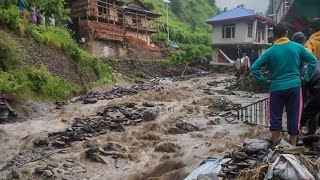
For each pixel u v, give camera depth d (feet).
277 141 19.06
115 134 35.68
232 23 114.11
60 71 63.05
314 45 21.76
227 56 117.70
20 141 35.19
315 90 20.59
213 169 18.49
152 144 32.73
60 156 29.96
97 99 57.41
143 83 82.74
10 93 46.52
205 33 210.38
